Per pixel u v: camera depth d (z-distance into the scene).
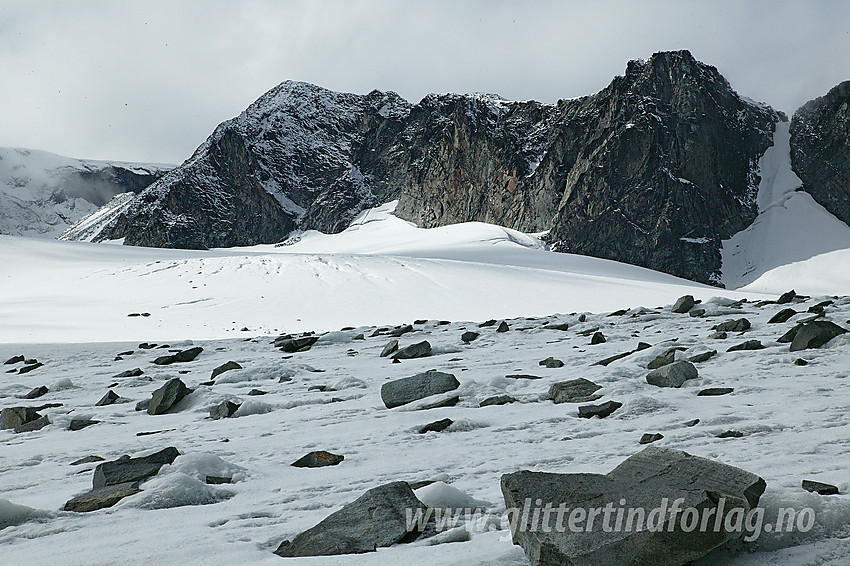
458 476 4.63
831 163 129.38
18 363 17.66
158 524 3.90
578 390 7.81
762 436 4.96
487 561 2.81
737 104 141.62
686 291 55.88
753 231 125.19
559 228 127.88
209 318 38.31
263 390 10.43
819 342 9.48
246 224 177.75
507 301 45.91
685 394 7.28
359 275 56.12
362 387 10.12
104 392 11.98
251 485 4.84
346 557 3.04
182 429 7.91
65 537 3.73
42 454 6.82
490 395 8.25
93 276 56.84
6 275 59.53
